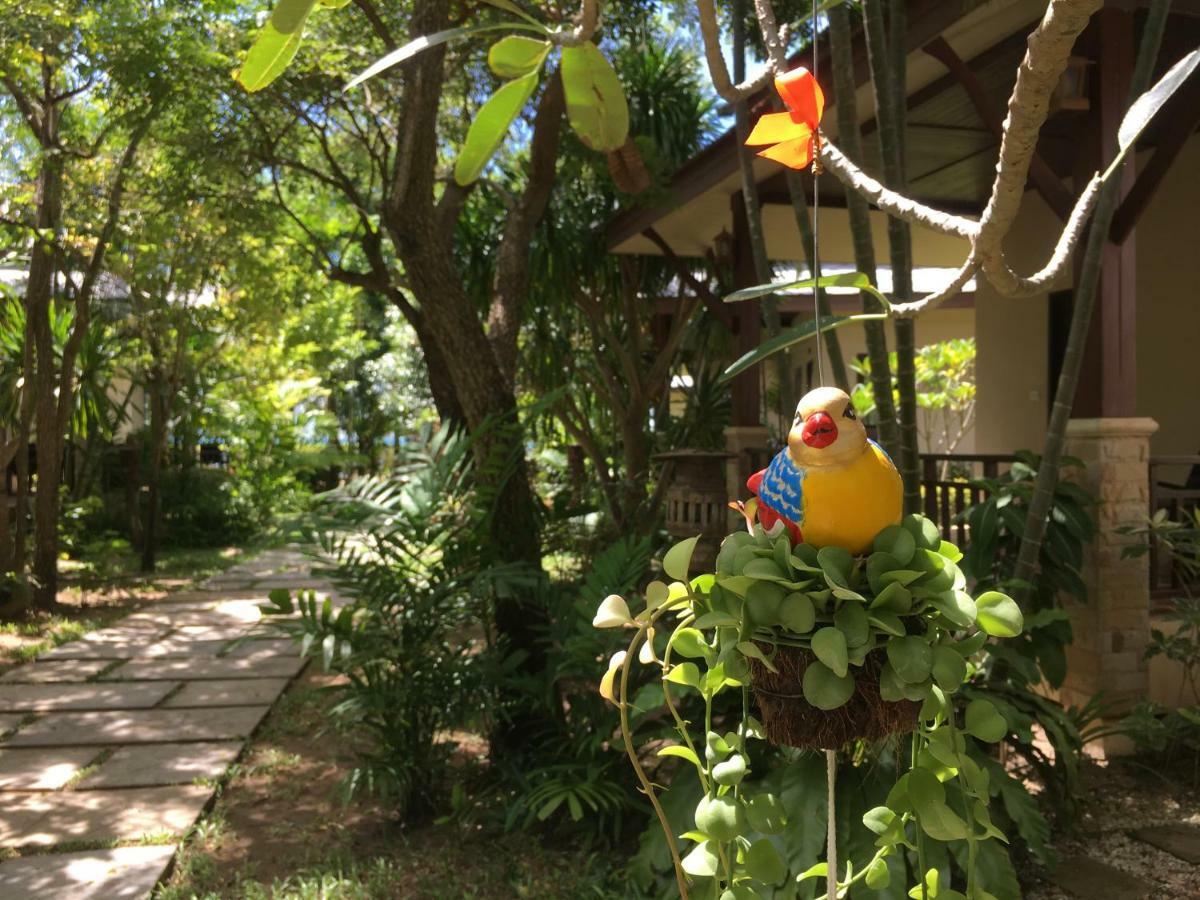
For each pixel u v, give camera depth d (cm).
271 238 809
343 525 380
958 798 238
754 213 409
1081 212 137
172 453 1351
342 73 688
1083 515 413
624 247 894
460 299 448
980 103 427
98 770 436
